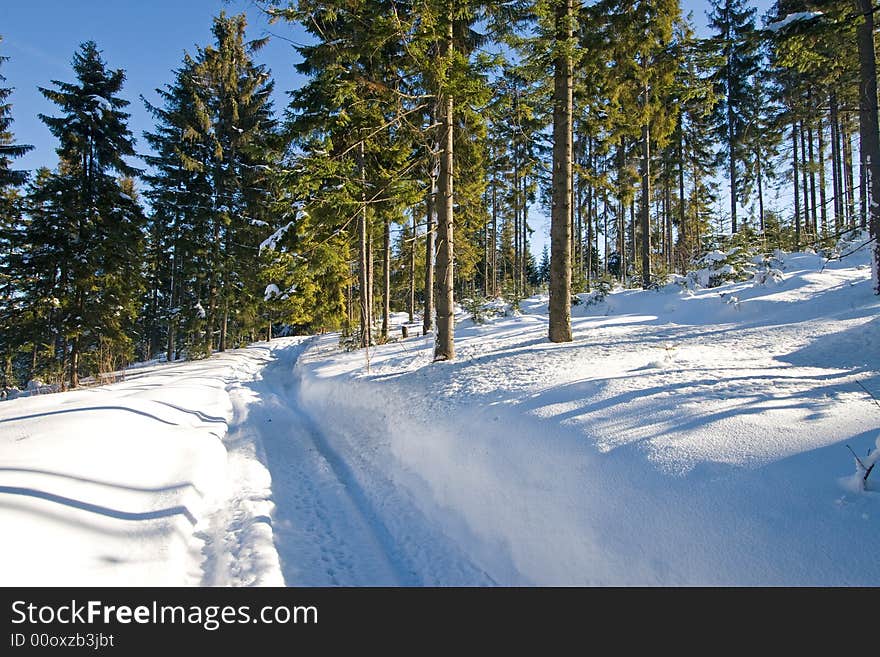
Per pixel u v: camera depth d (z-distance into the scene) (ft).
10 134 66.33
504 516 13.28
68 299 56.95
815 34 31.81
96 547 11.73
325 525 16.31
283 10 26.86
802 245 57.72
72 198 57.72
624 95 48.70
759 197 82.69
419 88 33.96
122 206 62.80
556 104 30.66
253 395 42.04
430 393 23.11
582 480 11.60
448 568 13.20
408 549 14.57
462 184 45.06
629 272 70.33
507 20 29.73
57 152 59.11
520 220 90.63
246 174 80.18
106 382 59.11
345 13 28.27
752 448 10.43
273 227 80.43
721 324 33.22
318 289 69.67
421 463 18.52
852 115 72.23
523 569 11.95
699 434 11.57
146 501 15.51
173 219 80.69
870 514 7.66
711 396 13.96
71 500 13.33
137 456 18.97
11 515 11.16
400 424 21.59
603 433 12.88
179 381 43.93
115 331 61.16
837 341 21.36
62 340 64.34
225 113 78.89
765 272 41.88
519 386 19.52
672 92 44.14
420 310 151.33
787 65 34.91
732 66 75.36
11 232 57.98
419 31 26.66
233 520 16.15
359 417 27.40
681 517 9.25
